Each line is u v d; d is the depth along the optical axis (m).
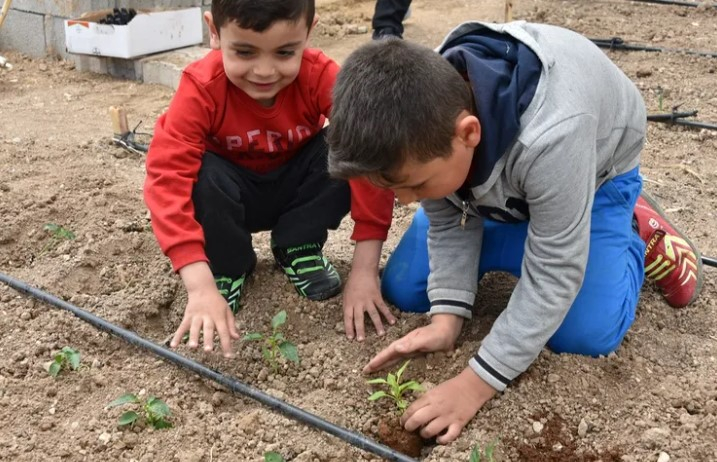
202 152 2.68
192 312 2.46
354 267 2.86
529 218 2.46
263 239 3.45
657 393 2.51
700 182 4.15
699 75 5.67
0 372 2.61
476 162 2.20
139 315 2.93
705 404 2.47
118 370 2.64
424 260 2.84
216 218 2.70
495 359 2.36
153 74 5.82
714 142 4.61
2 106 5.29
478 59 2.17
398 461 2.25
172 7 6.27
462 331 2.79
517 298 2.36
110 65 6.02
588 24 6.99
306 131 2.83
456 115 2.01
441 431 2.37
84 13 6.04
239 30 2.37
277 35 2.39
